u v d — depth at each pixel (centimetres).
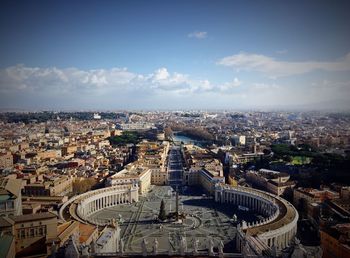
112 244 18575
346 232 18238
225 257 13138
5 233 15112
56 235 16475
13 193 18900
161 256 13200
